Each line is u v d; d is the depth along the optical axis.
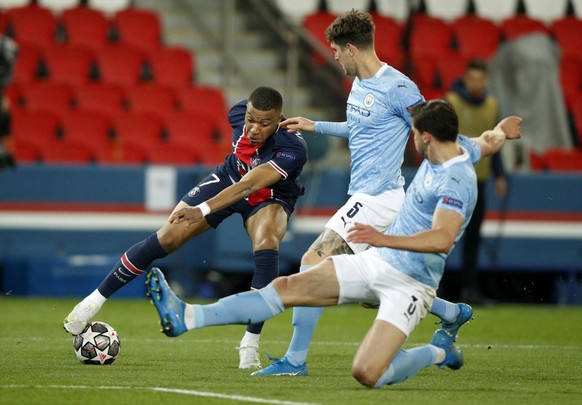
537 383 24.45
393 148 25.34
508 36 69.75
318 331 38.72
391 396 21.28
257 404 19.75
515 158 57.62
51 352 29.42
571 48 70.25
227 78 64.81
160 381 23.12
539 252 53.62
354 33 25.34
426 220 21.44
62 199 51.66
